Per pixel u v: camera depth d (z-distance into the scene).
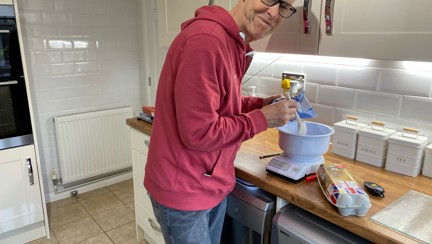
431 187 1.16
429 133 1.32
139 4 2.93
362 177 1.24
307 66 1.70
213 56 0.89
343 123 1.48
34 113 2.60
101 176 3.06
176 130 1.01
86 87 2.84
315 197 1.06
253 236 1.27
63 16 2.60
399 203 1.04
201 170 1.06
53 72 2.64
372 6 1.05
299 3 1.26
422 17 0.95
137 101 3.21
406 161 1.25
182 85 0.89
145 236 2.28
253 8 0.98
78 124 2.73
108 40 2.89
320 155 1.23
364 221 0.93
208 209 1.14
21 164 2.14
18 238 2.25
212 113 0.90
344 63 1.55
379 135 1.31
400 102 1.39
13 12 1.95
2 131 2.03
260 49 1.47
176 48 0.96
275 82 1.88
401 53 1.01
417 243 0.83
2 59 1.95
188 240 1.14
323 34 1.21
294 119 1.25
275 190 1.14
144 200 2.06
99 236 2.35
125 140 3.05
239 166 1.31
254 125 0.98
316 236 1.01
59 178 2.82
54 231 2.40
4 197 2.12
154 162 1.08
